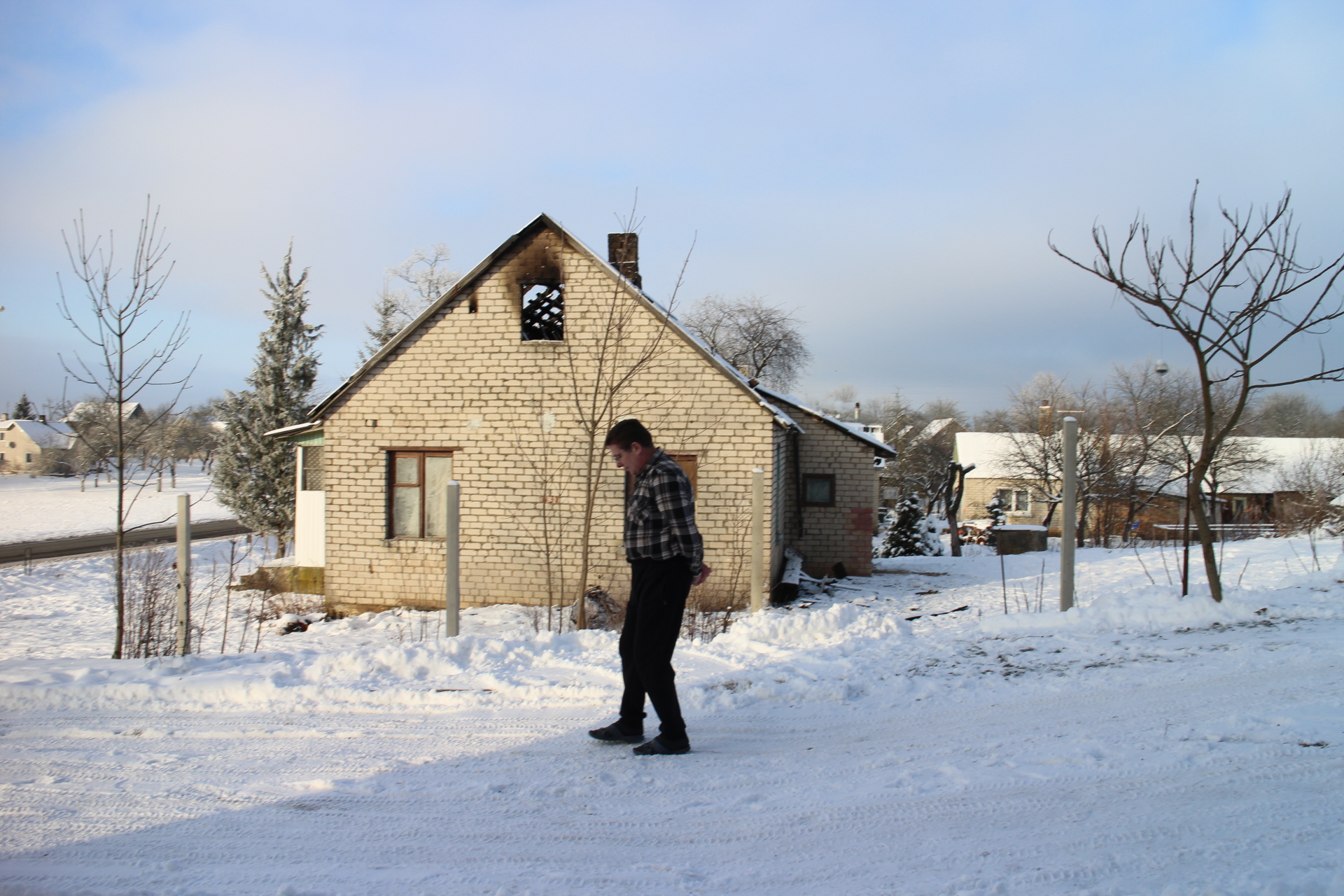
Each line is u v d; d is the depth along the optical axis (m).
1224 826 3.21
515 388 13.77
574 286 13.64
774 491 13.30
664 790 3.86
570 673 5.79
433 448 14.03
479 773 4.10
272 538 28.00
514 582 13.78
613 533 13.52
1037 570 15.91
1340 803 3.38
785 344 39.38
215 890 2.95
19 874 3.10
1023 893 2.75
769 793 3.79
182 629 9.12
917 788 3.77
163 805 3.76
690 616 9.64
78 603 18.08
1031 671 5.63
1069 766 3.92
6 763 4.31
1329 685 4.95
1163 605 6.98
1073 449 8.20
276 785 3.98
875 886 2.86
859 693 5.36
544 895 2.86
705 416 13.37
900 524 25.75
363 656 5.98
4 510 45.56
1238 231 6.63
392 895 2.89
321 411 14.37
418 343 14.05
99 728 4.87
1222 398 29.92
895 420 55.97
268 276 24.95
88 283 8.87
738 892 2.84
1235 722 4.36
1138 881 2.80
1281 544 14.51
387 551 14.09
